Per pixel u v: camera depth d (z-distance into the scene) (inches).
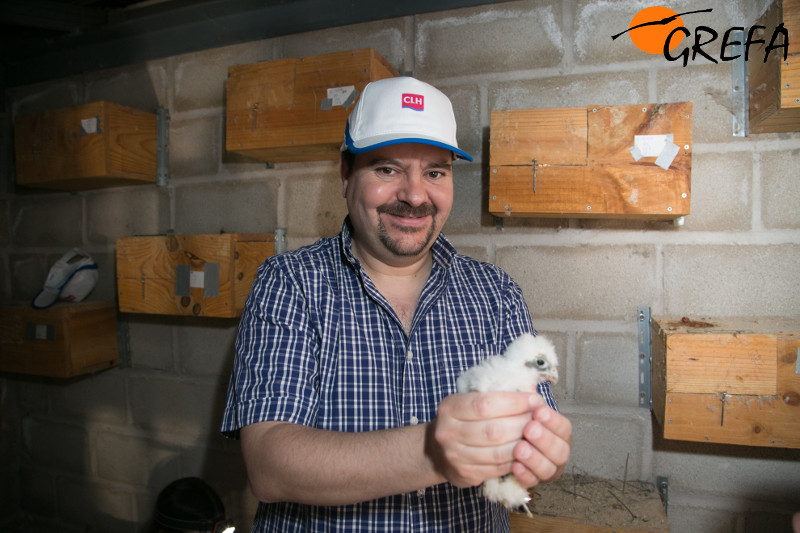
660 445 63.6
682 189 55.5
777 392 50.3
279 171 78.9
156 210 86.9
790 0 49.0
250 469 33.8
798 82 49.1
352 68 63.3
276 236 77.8
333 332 40.0
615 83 63.9
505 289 46.8
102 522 93.6
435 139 39.1
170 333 86.0
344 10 73.3
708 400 51.8
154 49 85.4
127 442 90.2
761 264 60.2
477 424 25.7
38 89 96.7
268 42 78.7
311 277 41.2
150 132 83.4
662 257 63.1
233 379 39.4
